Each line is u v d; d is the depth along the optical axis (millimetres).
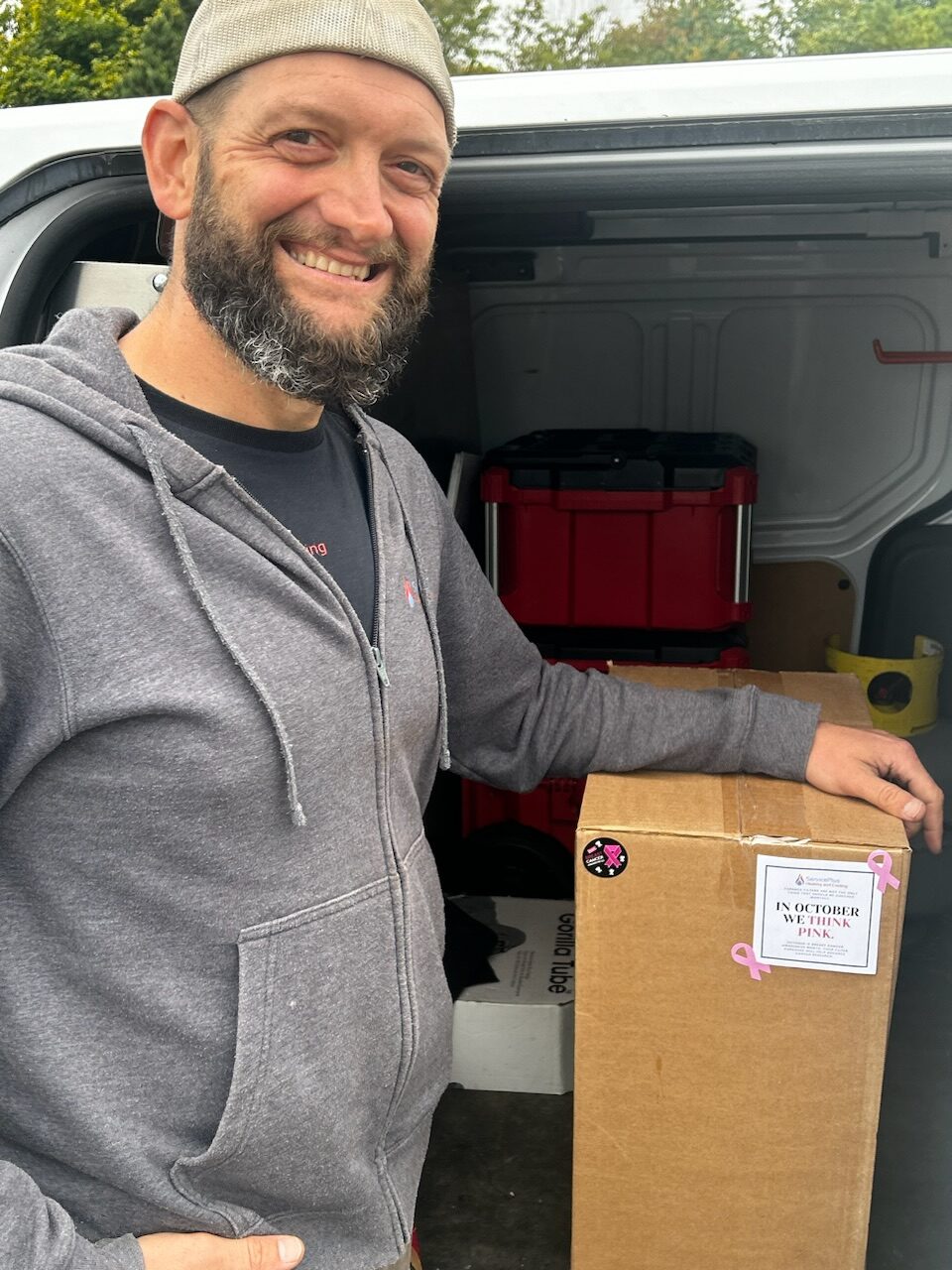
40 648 842
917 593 2516
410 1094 1121
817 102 1235
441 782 2332
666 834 1166
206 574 906
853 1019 1177
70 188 1372
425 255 1010
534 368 2602
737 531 2293
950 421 2447
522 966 2006
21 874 904
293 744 922
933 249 2191
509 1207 1716
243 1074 925
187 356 971
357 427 1154
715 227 2148
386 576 1070
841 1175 1229
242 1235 972
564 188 1288
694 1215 1285
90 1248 851
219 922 918
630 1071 1251
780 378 2500
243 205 904
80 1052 908
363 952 1001
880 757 1266
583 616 2373
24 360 903
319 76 883
